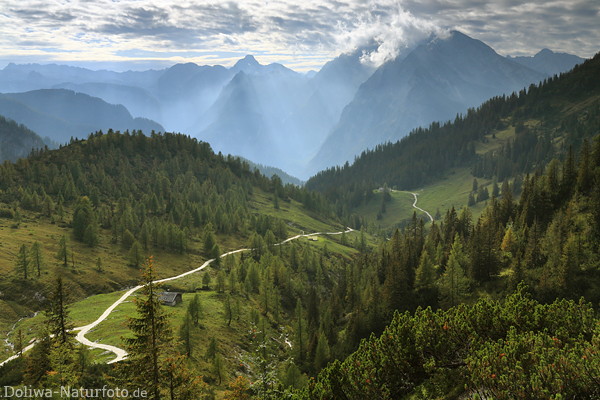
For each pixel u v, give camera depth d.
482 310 35.59
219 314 119.88
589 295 72.06
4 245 147.12
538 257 88.06
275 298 132.88
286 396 34.66
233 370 84.69
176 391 35.97
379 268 138.12
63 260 145.38
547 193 115.38
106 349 77.25
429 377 32.72
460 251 101.56
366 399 32.31
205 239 191.75
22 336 93.06
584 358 22.94
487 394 24.89
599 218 87.75
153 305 33.88
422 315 37.69
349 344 95.12
